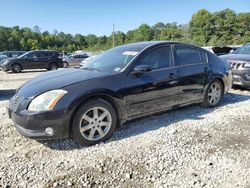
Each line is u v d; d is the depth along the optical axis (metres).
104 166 3.21
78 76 4.00
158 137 4.03
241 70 7.26
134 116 4.24
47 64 19.05
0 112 5.57
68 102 3.53
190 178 2.96
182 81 4.81
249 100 6.35
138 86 4.17
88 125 3.76
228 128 4.40
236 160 3.34
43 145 3.82
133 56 4.37
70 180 2.93
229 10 78.38
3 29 85.56
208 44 73.69
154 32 85.25
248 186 2.80
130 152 3.56
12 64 17.42
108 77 3.97
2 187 2.82
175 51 4.88
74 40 106.12
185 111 5.36
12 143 3.90
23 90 3.80
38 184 2.88
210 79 5.37
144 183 2.88
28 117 3.45
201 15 81.19
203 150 3.61
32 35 92.81
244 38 72.38
